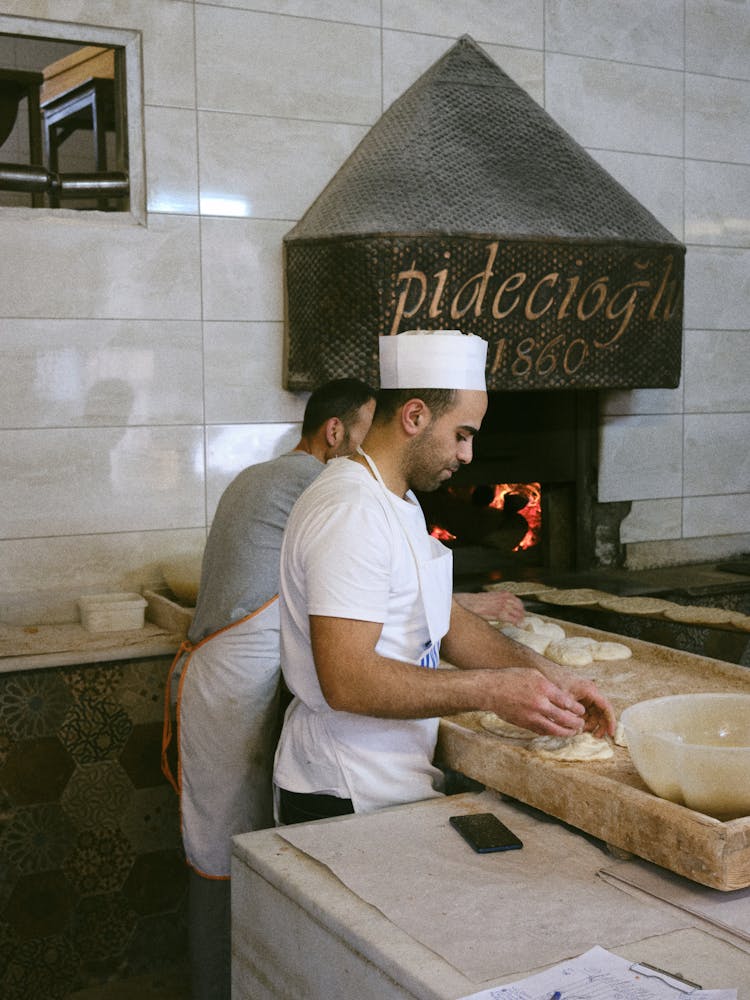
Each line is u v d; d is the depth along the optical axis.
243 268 4.00
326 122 4.11
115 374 3.83
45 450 3.75
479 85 4.21
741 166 5.03
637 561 4.90
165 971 3.49
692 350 4.96
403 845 1.78
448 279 3.71
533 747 1.98
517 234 3.78
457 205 3.79
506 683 1.83
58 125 5.45
